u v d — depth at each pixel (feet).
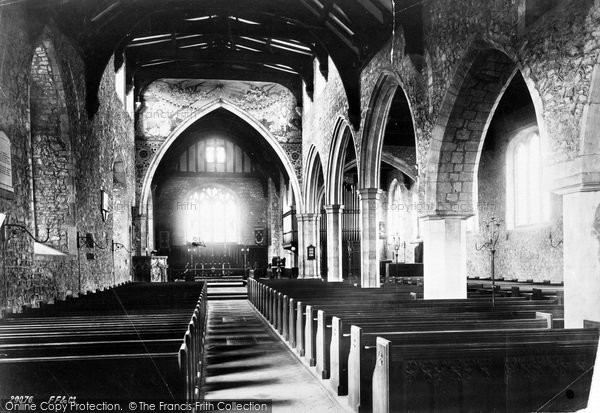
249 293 76.64
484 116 37.50
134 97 85.97
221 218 122.31
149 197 105.70
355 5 51.42
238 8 58.13
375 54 52.75
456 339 17.44
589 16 22.95
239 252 121.70
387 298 36.91
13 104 29.76
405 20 41.16
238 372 29.22
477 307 28.86
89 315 27.55
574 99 23.84
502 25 29.76
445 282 38.65
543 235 59.21
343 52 59.11
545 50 25.85
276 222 119.85
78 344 15.71
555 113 25.13
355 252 104.99
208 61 79.61
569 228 24.50
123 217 74.49
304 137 90.89
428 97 39.78
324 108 75.25
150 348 15.79
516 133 64.75
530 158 63.21
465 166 38.63
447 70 36.63
